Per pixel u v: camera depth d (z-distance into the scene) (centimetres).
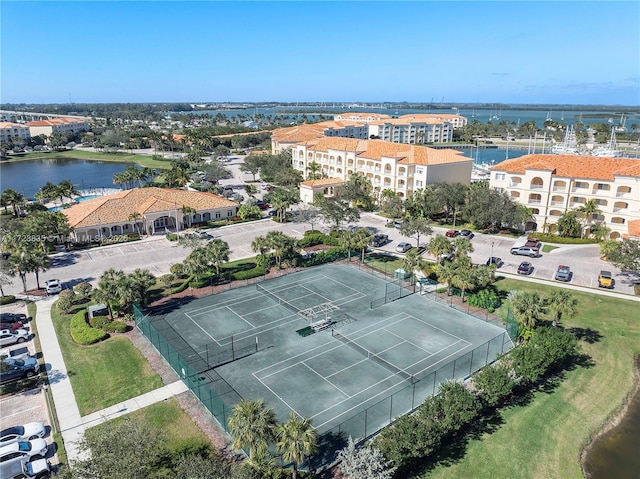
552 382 4159
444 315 5441
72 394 3906
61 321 5225
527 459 3256
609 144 18150
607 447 3456
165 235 8638
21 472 2950
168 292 6028
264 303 5756
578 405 3856
